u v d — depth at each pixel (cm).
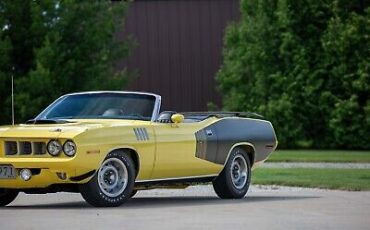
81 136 1562
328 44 5631
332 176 2616
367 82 5559
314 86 5681
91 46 4997
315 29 5778
